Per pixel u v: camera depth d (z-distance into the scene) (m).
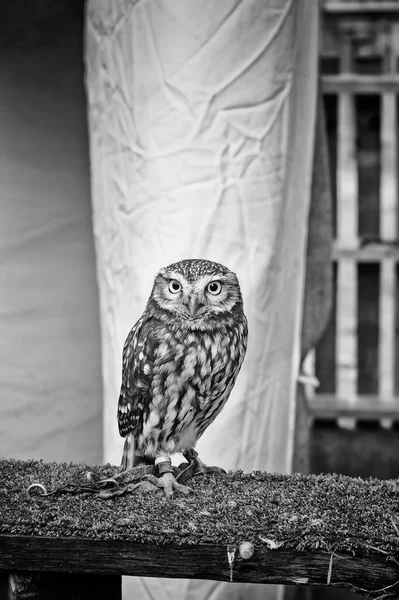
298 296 2.74
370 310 4.23
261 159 2.57
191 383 1.88
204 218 2.54
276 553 1.52
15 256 3.52
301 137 2.71
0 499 1.74
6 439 3.52
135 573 1.55
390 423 4.15
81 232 3.54
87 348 3.55
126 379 1.94
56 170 3.51
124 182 2.72
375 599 1.51
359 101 4.16
